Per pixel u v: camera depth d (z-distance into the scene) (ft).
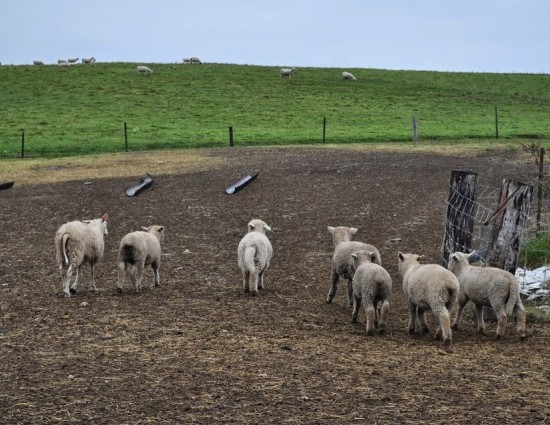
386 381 30.58
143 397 28.35
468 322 43.45
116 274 55.42
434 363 33.53
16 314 42.32
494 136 148.97
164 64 248.73
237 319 41.57
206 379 30.63
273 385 29.89
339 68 258.98
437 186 90.17
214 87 208.44
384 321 39.14
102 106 182.39
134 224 74.08
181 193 88.58
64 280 47.34
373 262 43.19
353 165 105.70
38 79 212.84
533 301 46.57
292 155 117.70
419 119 174.60
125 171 106.63
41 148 136.98
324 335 38.78
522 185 43.98
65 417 26.25
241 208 79.82
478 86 227.81
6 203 86.84
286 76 230.27
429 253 61.26
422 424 25.75
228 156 118.73
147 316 41.83
